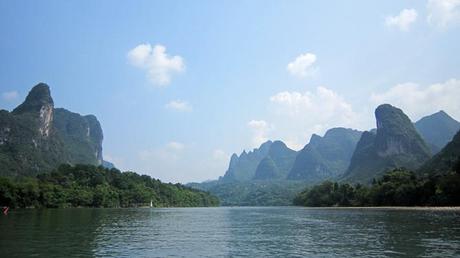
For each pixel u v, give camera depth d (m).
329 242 48.59
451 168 161.00
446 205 137.12
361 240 49.62
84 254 38.91
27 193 180.38
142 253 40.47
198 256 38.66
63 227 69.56
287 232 63.84
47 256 37.12
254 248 44.38
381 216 99.44
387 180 188.00
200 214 149.62
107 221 91.62
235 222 94.12
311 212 150.75
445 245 42.78
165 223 89.94
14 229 63.84
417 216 92.69
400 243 45.25
